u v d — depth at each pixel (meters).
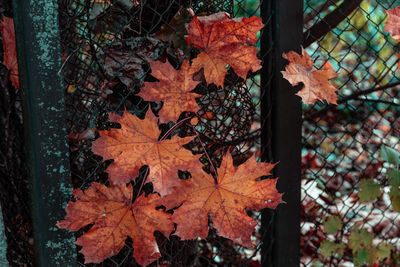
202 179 1.19
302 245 1.74
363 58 2.12
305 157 2.42
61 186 1.18
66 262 1.19
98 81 1.26
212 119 1.31
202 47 1.18
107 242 1.17
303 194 2.03
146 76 1.24
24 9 1.14
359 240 1.50
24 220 1.37
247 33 1.18
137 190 1.28
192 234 1.18
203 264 1.58
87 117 1.29
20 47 1.15
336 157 2.59
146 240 1.18
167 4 1.25
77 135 1.23
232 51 1.18
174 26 1.23
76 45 1.26
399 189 1.48
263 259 1.36
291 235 1.34
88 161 1.27
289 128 1.31
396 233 1.91
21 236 1.35
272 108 1.30
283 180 1.32
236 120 1.34
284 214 1.33
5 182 1.35
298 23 1.29
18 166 1.37
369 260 1.52
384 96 2.32
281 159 1.31
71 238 1.19
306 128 2.85
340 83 2.47
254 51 1.18
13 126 1.36
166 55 1.23
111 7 1.21
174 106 1.17
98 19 1.23
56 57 1.16
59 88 1.16
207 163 1.33
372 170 1.70
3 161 1.34
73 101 1.29
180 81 1.17
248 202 1.20
